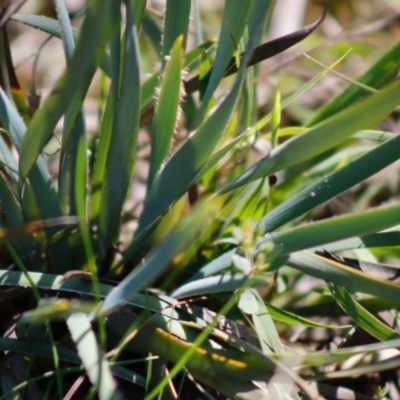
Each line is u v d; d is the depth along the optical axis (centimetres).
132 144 116
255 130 123
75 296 118
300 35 119
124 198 118
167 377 112
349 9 174
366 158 116
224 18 117
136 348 116
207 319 117
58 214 120
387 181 138
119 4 113
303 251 115
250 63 120
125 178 117
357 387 121
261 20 114
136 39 114
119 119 116
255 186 123
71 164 120
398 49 123
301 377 115
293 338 124
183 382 117
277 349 115
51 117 112
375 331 117
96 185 120
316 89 146
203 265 122
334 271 114
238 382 114
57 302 112
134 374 116
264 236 116
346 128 112
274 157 114
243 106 129
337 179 117
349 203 135
